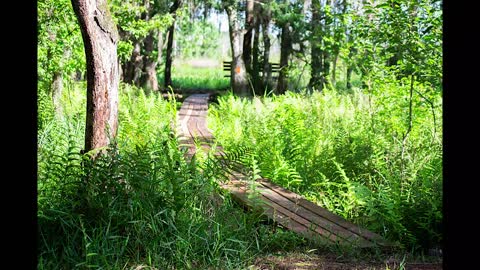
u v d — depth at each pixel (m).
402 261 5.03
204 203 6.14
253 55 38.47
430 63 8.40
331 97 15.88
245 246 5.23
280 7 32.62
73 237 4.89
